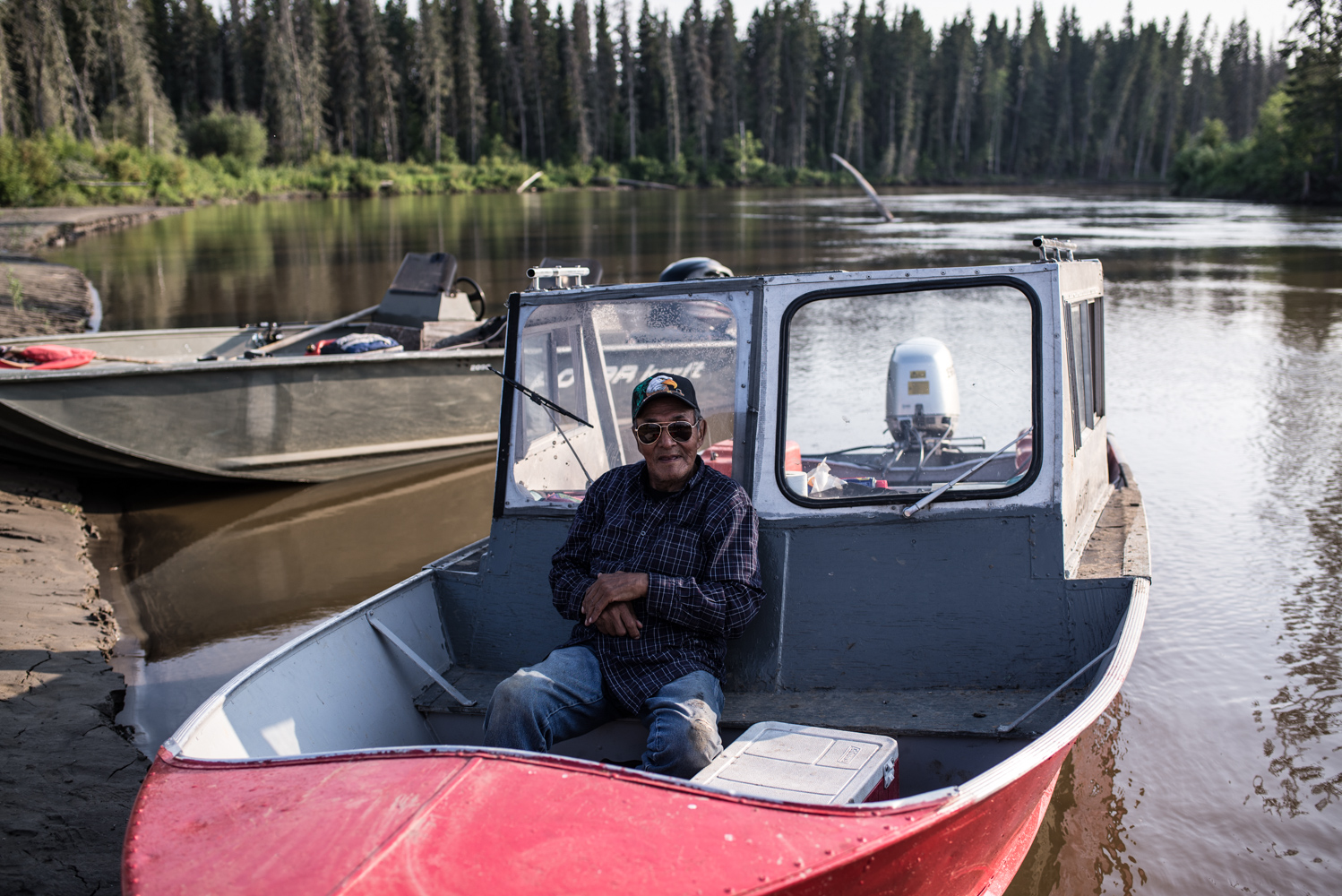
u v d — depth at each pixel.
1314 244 26.30
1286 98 59.09
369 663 3.25
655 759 2.63
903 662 3.16
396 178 72.12
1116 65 117.06
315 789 2.15
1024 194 70.81
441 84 87.06
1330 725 3.97
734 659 3.25
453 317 9.86
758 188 84.38
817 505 3.25
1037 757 2.33
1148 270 20.30
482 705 3.31
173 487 7.63
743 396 3.30
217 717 2.55
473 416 8.12
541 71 94.94
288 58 77.81
